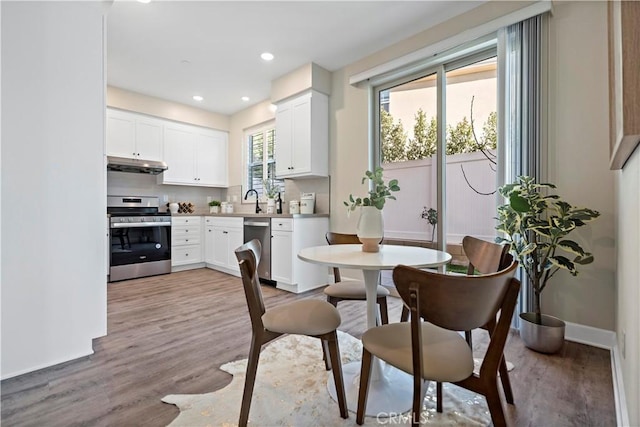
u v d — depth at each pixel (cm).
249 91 429
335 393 148
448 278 85
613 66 136
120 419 130
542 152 212
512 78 227
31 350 169
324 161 371
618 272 173
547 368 171
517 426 126
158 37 293
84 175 191
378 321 183
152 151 450
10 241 164
